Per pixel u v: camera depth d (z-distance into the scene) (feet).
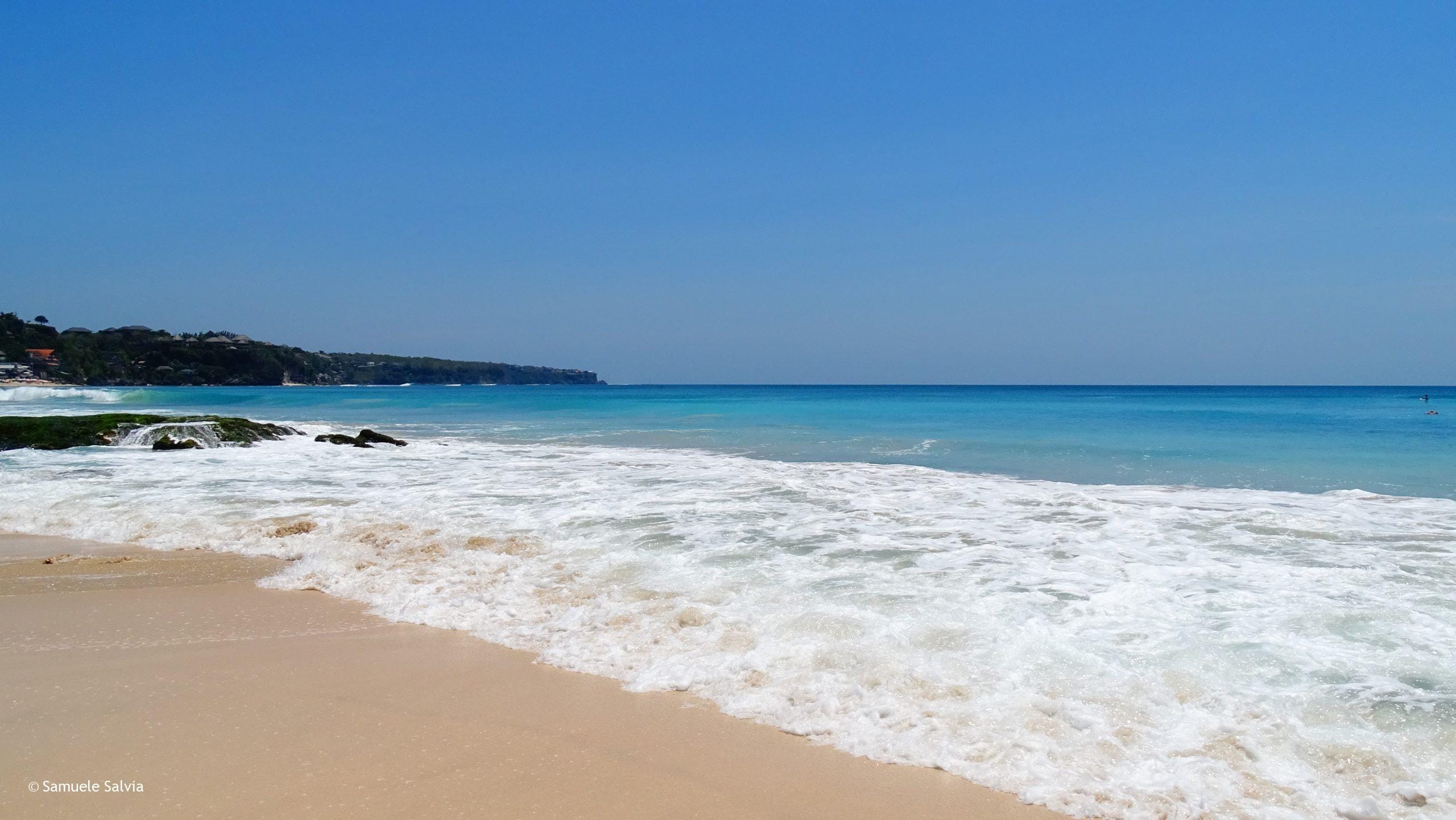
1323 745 14.15
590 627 21.29
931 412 134.00
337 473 52.80
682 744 15.10
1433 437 76.18
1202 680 16.74
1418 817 12.25
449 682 18.08
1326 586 23.53
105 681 18.20
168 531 34.83
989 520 34.09
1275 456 61.00
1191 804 12.70
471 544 30.40
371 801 13.02
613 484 45.57
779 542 29.89
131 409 151.33
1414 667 17.31
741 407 162.40
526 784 13.64
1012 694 16.28
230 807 12.76
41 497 42.68
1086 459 61.21
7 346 366.22
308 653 20.07
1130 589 23.29
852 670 17.65
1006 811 12.85
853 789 13.51
